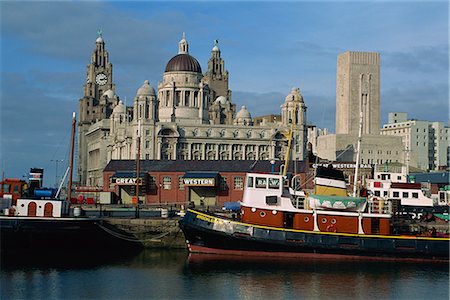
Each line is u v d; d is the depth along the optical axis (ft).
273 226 253.03
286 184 267.80
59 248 267.18
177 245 285.02
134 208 363.35
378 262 249.34
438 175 532.73
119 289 209.67
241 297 201.57
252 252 254.27
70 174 314.76
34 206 271.49
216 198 442.50
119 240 279.28
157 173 451.94
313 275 228.63
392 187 340.59
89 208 361.30
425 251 250.98
